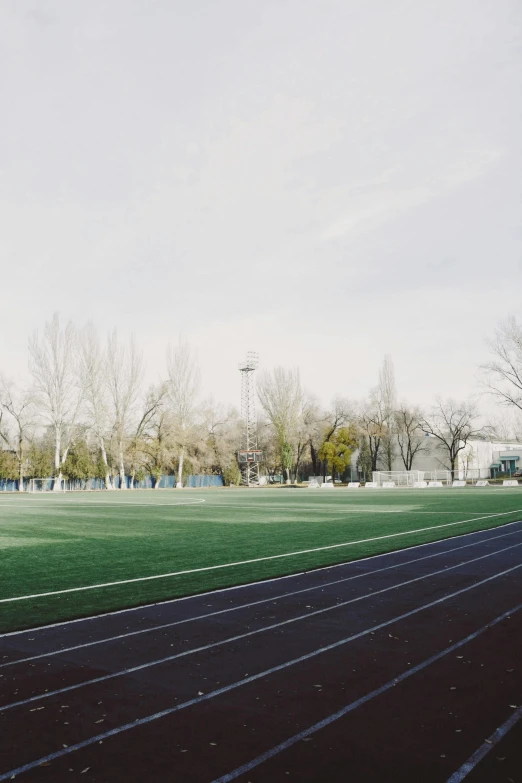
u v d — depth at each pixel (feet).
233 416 296.71
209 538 58.18
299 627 24.81
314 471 287.28
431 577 35.96
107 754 13.78
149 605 29.40
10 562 43.73
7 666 20.08
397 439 288.10
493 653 21.02
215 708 16.31
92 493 189.16
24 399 231.91
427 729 14.89
